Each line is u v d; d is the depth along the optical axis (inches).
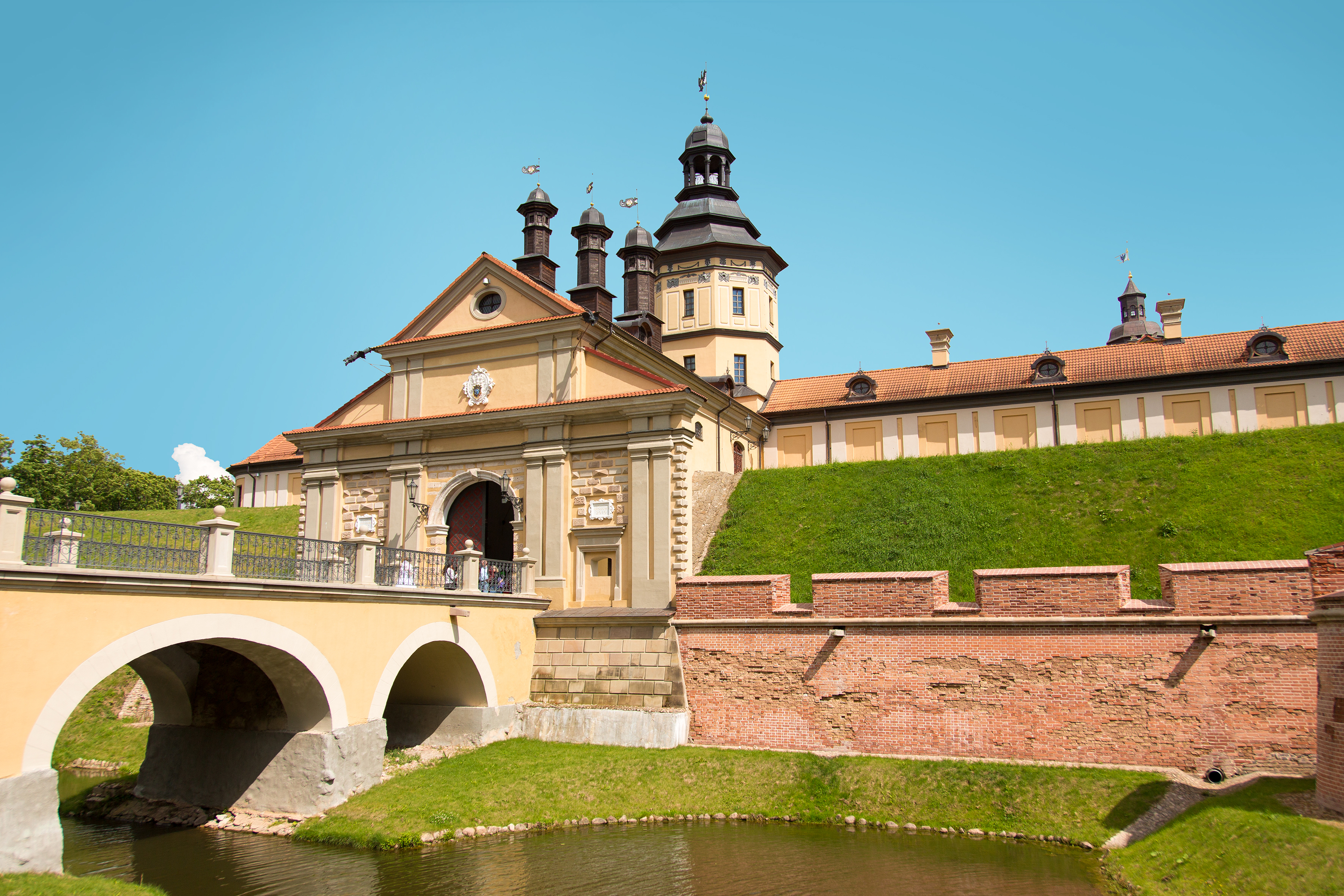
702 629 959.6
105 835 779.4
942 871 633.0
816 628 896.3
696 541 1111.0
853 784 798.5
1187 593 768.3
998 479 1144.2
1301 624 728.3
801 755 866.1
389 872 663.8
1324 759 562.6
